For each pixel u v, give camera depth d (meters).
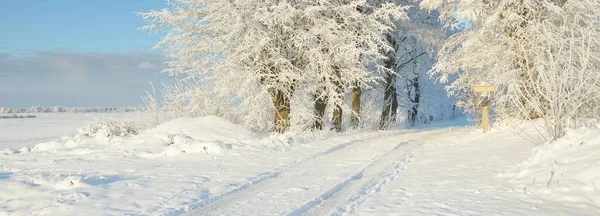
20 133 41.75
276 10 16.66
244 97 18.56
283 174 9.14
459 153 11.23
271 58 17.38
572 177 6.65
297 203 6.52
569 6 14.98
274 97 18.20
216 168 9.79
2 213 6.20
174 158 11.56
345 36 18.39
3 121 72.75
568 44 14.65
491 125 17.69
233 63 17.45
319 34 18.02
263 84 17.97
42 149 15.37
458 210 5.81
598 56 14.51
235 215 5.97
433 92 37.59
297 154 11.99
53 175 8.71
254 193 7.32
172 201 6.66
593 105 12.66
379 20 21.20
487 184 7.28
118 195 7.05
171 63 18.58
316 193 7.16
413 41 25.86
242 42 17.23
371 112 26.30
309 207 6.39
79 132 16.95
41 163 11.48
